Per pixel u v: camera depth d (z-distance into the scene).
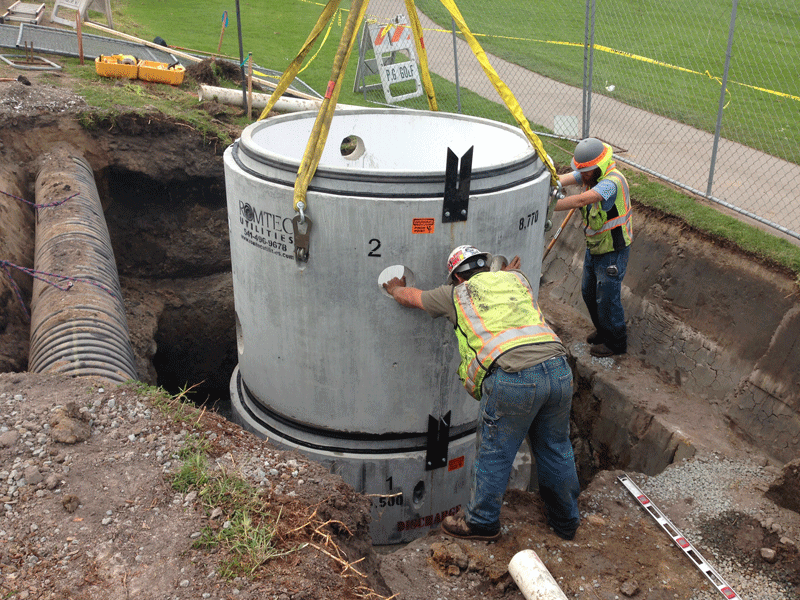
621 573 3.59
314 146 3.79
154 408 3.32
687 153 8.27
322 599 2.44
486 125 5.19
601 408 5.61
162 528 2.63
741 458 4.60
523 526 3.89
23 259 5.60
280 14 16.86
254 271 4.41
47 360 3.69
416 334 4.22
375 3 18.09
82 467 2.88
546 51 14.69
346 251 3.97
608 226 5.18
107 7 12.38
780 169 7.73
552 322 6.51
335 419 4.55
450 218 3.94
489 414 3.39
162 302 7.20
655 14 17.86
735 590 3.52
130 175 7.00
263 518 2.76
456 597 3.41
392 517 4.80
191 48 12.45
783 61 14.00
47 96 6.93
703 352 5.38
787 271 5.11
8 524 2.57
